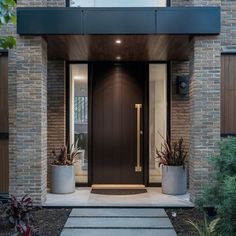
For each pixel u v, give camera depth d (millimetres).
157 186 8547
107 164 8664
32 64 6719
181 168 7688
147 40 6816
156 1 7793
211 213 6164
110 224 5754
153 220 5980
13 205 5438
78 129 8656
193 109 6785
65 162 7844
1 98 7469
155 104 8656
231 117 7383
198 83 6691
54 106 8469
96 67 8664
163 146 8352
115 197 7426
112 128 8680
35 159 6730
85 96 8664
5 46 4770
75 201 7035
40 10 6457
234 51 7395
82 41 6867
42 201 6781
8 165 7422
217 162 5484
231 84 7414
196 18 6441
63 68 8477
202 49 6664
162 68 8633
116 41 6867
